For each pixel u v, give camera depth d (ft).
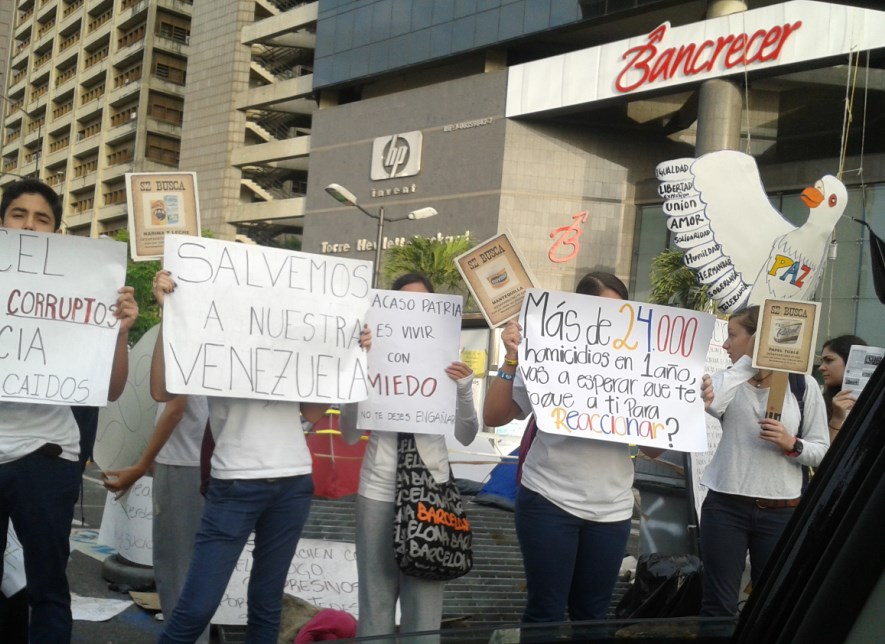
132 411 17.65
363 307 13.44
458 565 13.32
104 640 17.03
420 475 13.47
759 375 15.52
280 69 213.25
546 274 137.59
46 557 12.04
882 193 109.81
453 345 14.17
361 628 13.62
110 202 279.90
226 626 17.81
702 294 100.32
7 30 374.02
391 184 155.12
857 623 4.39
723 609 15.19
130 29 280.72
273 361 12.67
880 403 4.67
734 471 15.25
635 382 13.93
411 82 164.45
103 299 12.60
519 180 138.51
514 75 138.82
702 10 126.41
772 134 120.67
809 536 4.75
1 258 12.23
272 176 209.05
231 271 12.69
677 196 29.84
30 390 12.00
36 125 338.75
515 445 39.45
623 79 125.08
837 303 106.42
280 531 12.35
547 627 6.79
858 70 112.16
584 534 13.41
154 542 14.61
